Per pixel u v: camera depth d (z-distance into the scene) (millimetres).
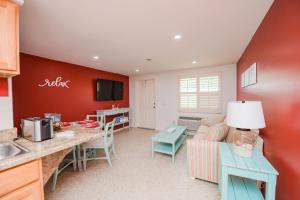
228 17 1803
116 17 1764
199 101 4918
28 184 1249
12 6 1352
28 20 1804
